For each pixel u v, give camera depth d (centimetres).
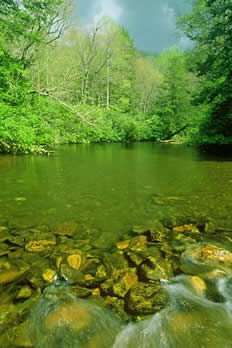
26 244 279
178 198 473
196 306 196
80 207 419
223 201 454
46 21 1402
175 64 2995
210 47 1622
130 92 3600
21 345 159
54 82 1877
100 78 3328
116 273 230
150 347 162
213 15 1547
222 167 855
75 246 279
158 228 331
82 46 2794
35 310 186
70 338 167
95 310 189
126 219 366
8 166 852
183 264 247
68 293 205
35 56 1584
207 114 1745
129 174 716
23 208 412
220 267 243
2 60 1047
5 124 957
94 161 1002
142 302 195
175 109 2998
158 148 1738
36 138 1159
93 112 1744
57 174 709
